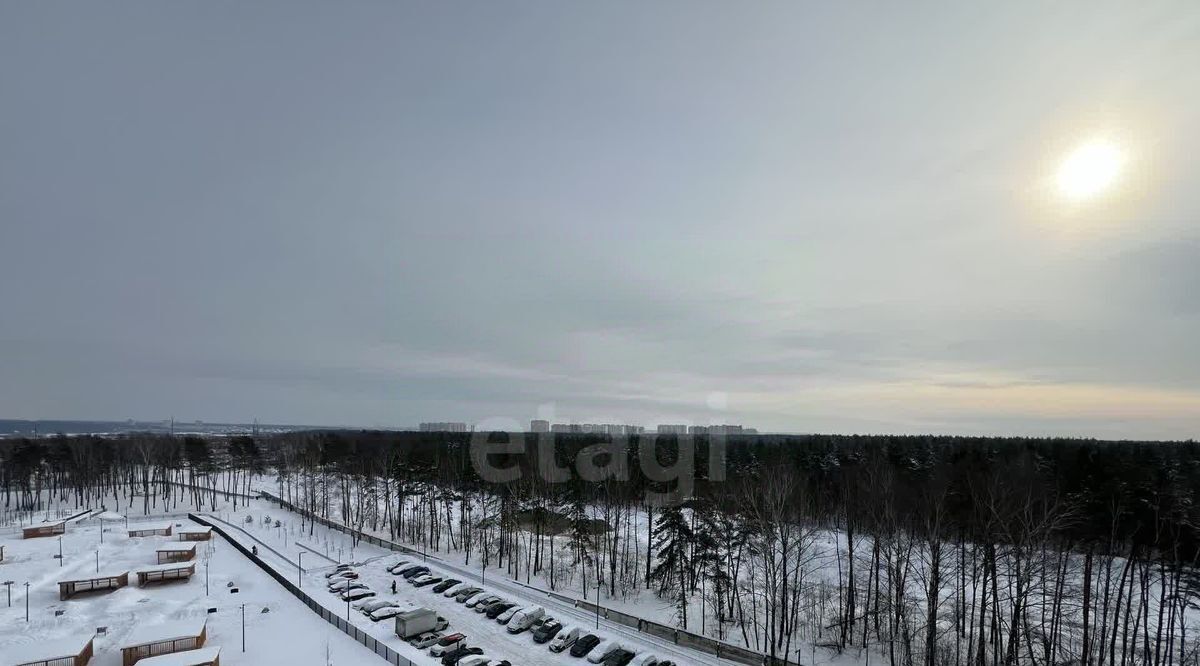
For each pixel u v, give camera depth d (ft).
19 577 234.79
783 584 170.19
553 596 217.36
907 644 157.38
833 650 172.14
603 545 266.36
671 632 177.37
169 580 233.35
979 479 196.24
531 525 290.35
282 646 172.55
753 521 197.16
